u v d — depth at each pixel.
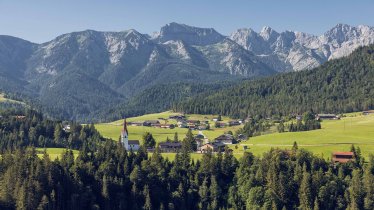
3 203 198.75
